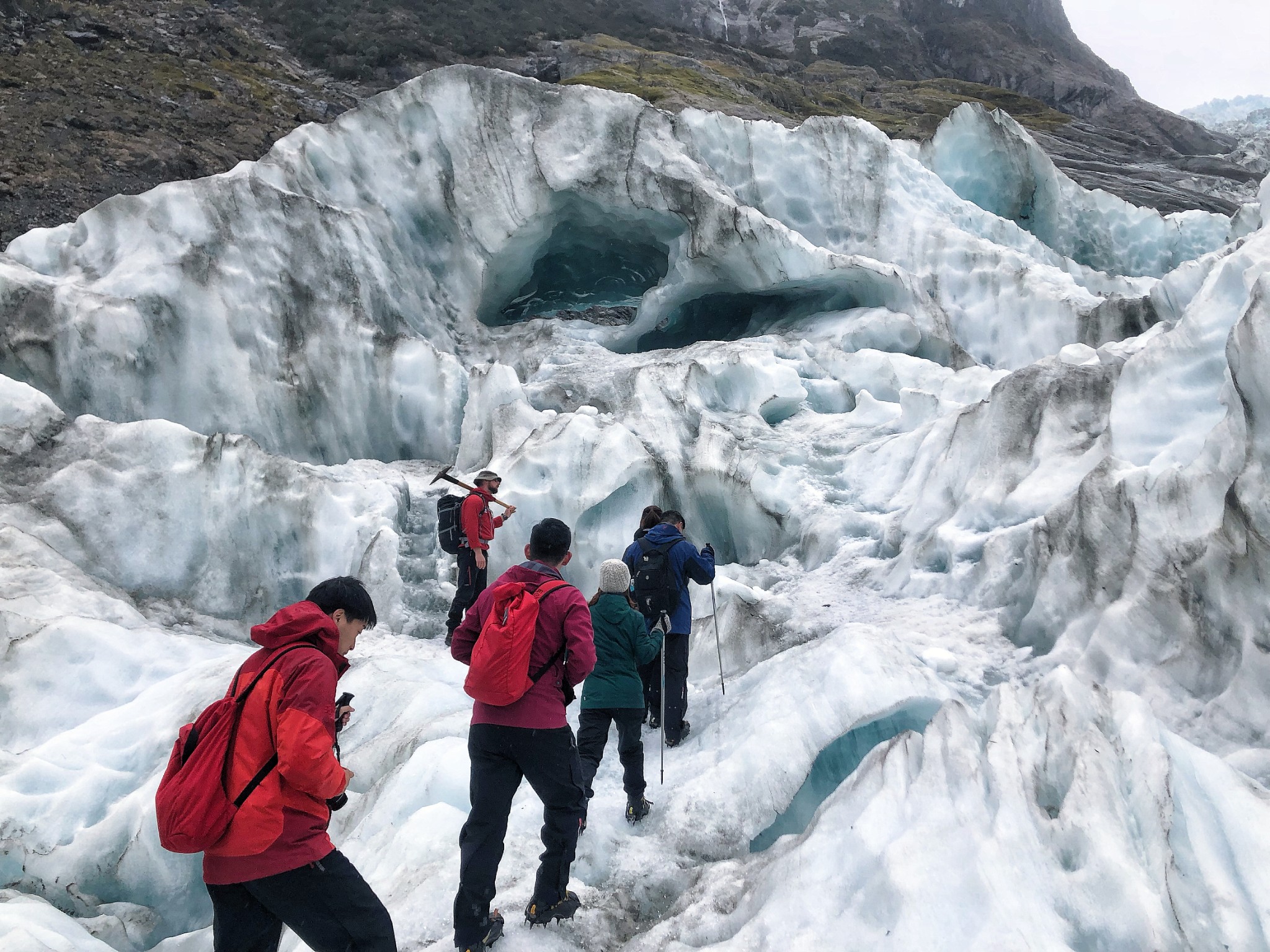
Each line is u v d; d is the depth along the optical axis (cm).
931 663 421
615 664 338
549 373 909
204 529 658
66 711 482
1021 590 466
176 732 444
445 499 602
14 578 554
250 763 212
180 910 380
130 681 507
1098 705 290
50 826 393
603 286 1248
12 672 486
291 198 906
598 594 347
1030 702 300
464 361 1001
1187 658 368
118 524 635
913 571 541
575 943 272
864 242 1097
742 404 846
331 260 911
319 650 231
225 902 223
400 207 1020
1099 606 413
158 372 806
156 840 384
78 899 369
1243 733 335
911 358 888
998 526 520
